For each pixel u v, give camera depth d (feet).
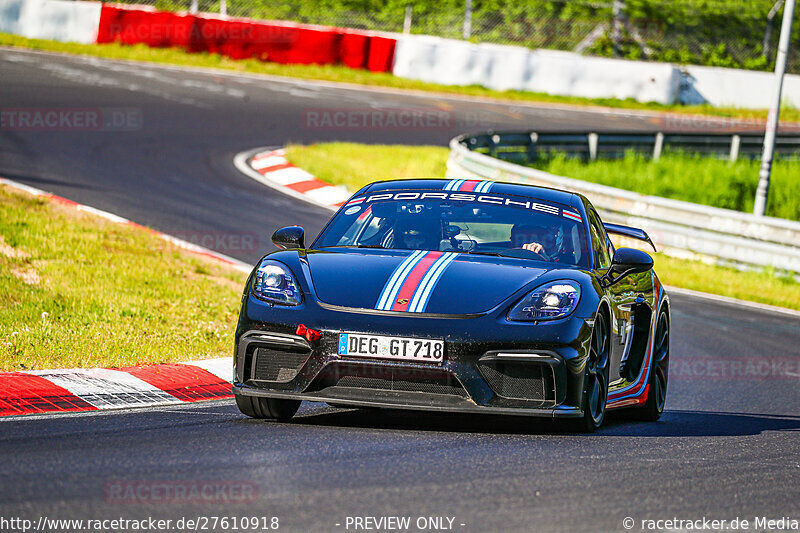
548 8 465.88
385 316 60.44
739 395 97.09
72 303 100.42
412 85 381.19
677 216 198.70
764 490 53.83
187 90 310.86
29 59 330.13
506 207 74.95
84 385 73.61
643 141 316.40
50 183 177.88
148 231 145.69
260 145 246.27
